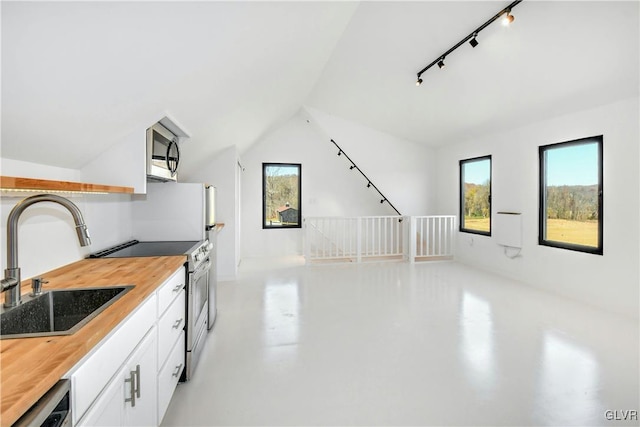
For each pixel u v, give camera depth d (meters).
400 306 3.50
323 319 3.13
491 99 3.97
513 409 1.80
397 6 2.73
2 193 1.41
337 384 2.05
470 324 2.98
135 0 1.06
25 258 1.54
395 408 1.82
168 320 1.71
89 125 1.59
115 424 1.08
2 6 0.83
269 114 4.38
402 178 6.42
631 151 3.11
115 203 2.48
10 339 0.88
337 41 3.29
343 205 6.97
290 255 6.68
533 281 4.30
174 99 2.00
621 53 2.57
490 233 5.11
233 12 1.53
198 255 2.36
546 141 4.06
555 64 2.96
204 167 4.71
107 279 1.52
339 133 6.06
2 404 0.61
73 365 0.82
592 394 1.92
